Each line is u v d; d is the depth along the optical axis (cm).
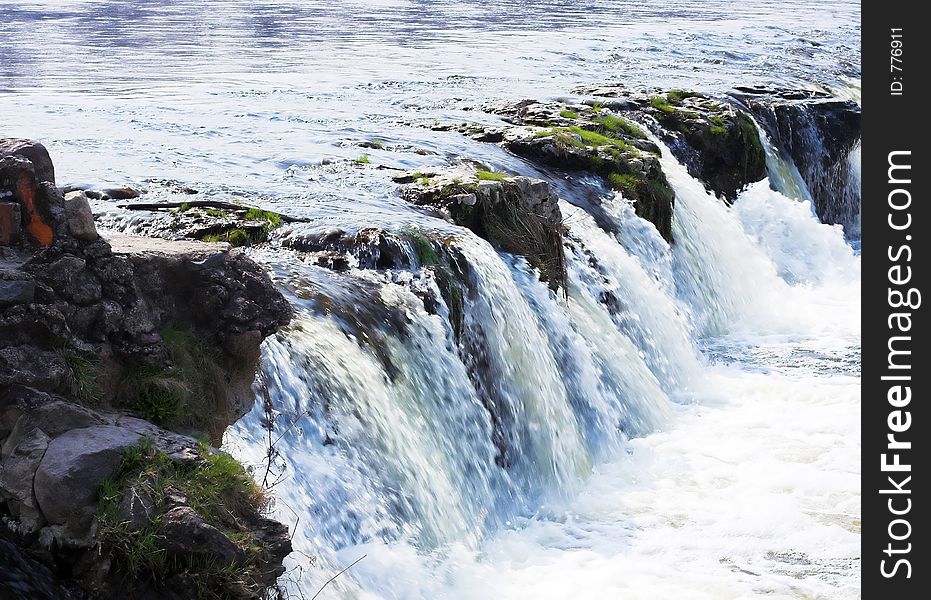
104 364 627
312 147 1590
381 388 930
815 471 1173
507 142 1711
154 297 668
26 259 618
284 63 2722
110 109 1855
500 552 980
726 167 2073
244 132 1689
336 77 2456
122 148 1517
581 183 1628
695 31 3812
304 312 944
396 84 2353
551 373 1204
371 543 838
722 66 2986
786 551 1011
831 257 2028
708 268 1772
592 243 1439
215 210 1177
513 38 3434
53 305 606
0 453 580
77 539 563
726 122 2080
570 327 1277
